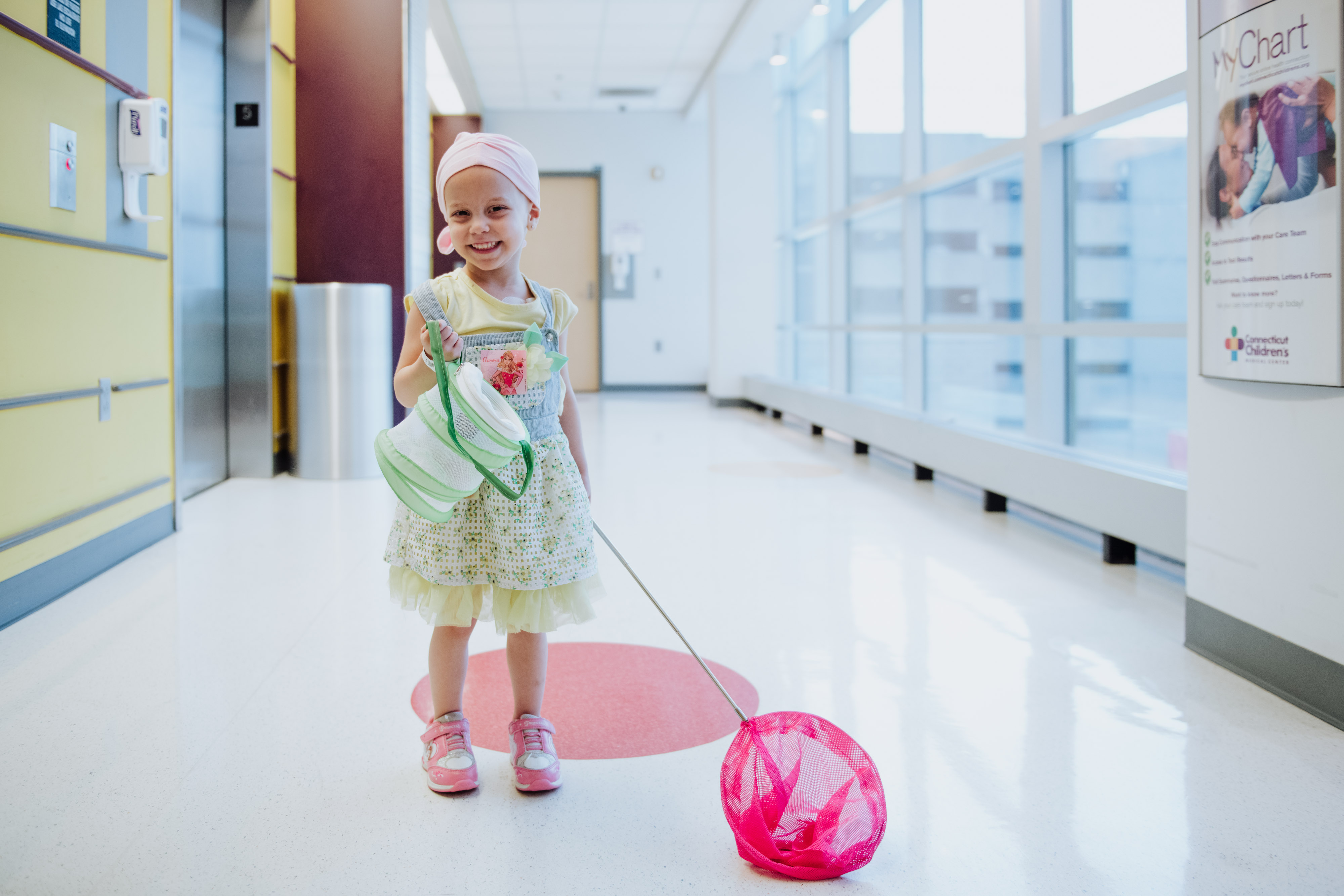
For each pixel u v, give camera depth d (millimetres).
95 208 2959
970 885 1295
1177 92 3264
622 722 1870
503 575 1500
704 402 10094
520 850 1379
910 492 4684
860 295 7359
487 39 8391
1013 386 4895
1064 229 4191
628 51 8758
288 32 5105
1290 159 1873
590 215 11328
